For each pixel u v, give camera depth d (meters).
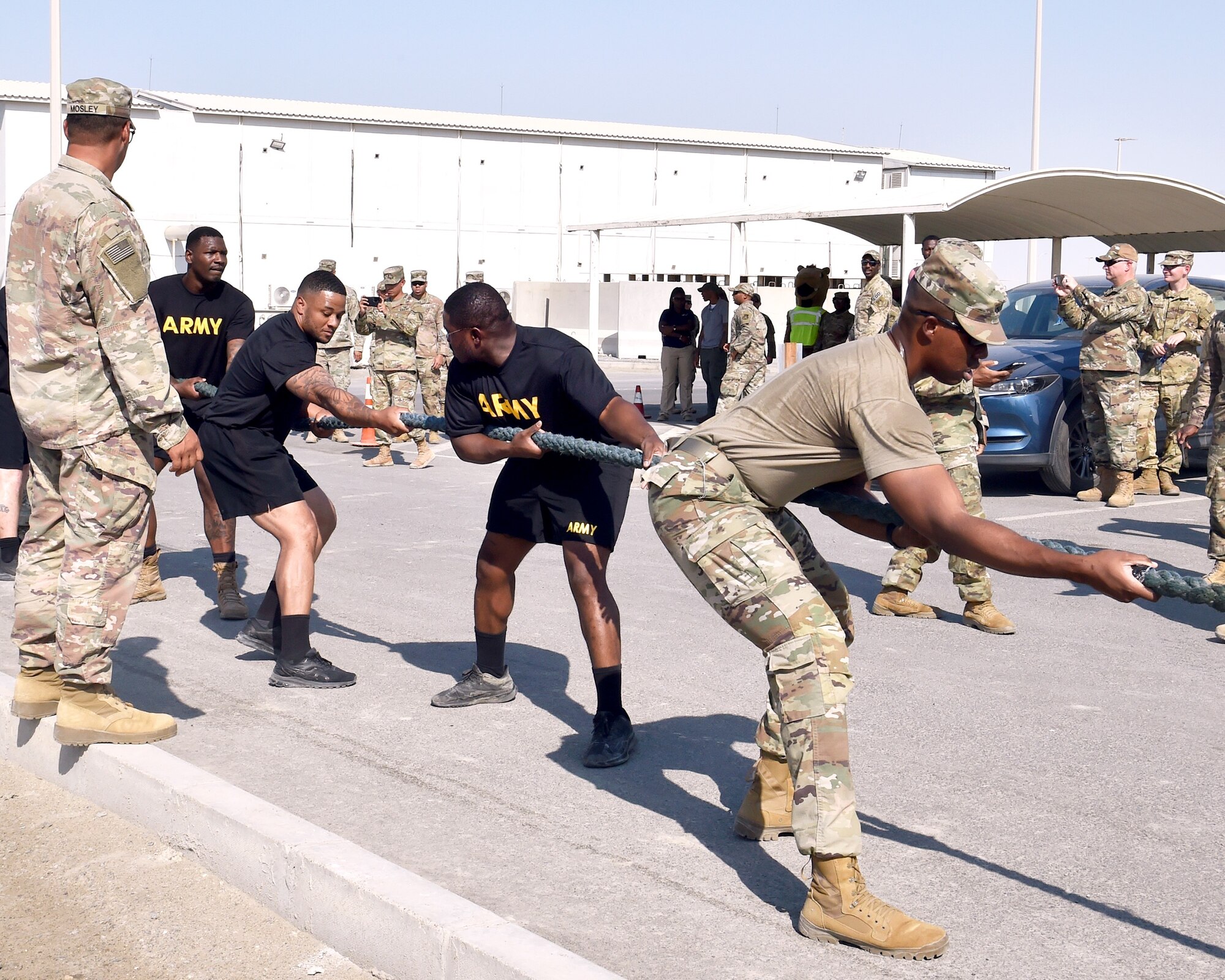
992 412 10.88
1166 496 11.19
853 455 3.28
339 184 41.44
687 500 3.43
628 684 5.59
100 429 4.19
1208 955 3.23
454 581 7.62
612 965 3.14
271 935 3.34
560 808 4.18
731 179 46.50
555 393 4.54
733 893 3.56
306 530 5.50
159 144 39.31
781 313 37.16
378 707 5.25
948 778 4.48
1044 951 3.24
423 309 13.26
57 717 4.30
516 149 43.53
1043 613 7.05
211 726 4.97
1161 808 4.22
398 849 3.83
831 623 3.29
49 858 3.79
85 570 4.23
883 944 3.18
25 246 4.16
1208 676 5.82
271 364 5.31
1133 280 10.20
